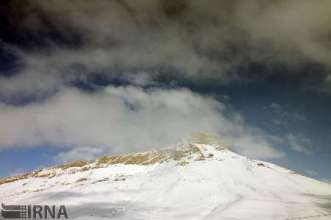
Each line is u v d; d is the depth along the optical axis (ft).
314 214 132.67
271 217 129.80
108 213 146.30
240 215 133.08
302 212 135.95
